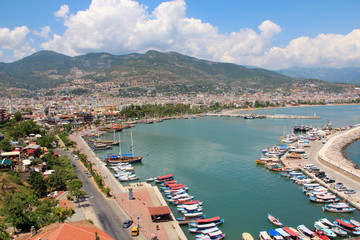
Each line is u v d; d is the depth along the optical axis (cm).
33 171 16075
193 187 17625
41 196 14388
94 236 8381
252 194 16462
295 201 15450
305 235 11625
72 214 12431
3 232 9325
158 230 11512
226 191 16925
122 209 13362
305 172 19925
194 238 11531
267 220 13275
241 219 13375
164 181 18300
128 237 10769
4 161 16862
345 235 11656
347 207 14225
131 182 18550
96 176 17075
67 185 15975
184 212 13762
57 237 7831
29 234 9525
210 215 13762
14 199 10756
